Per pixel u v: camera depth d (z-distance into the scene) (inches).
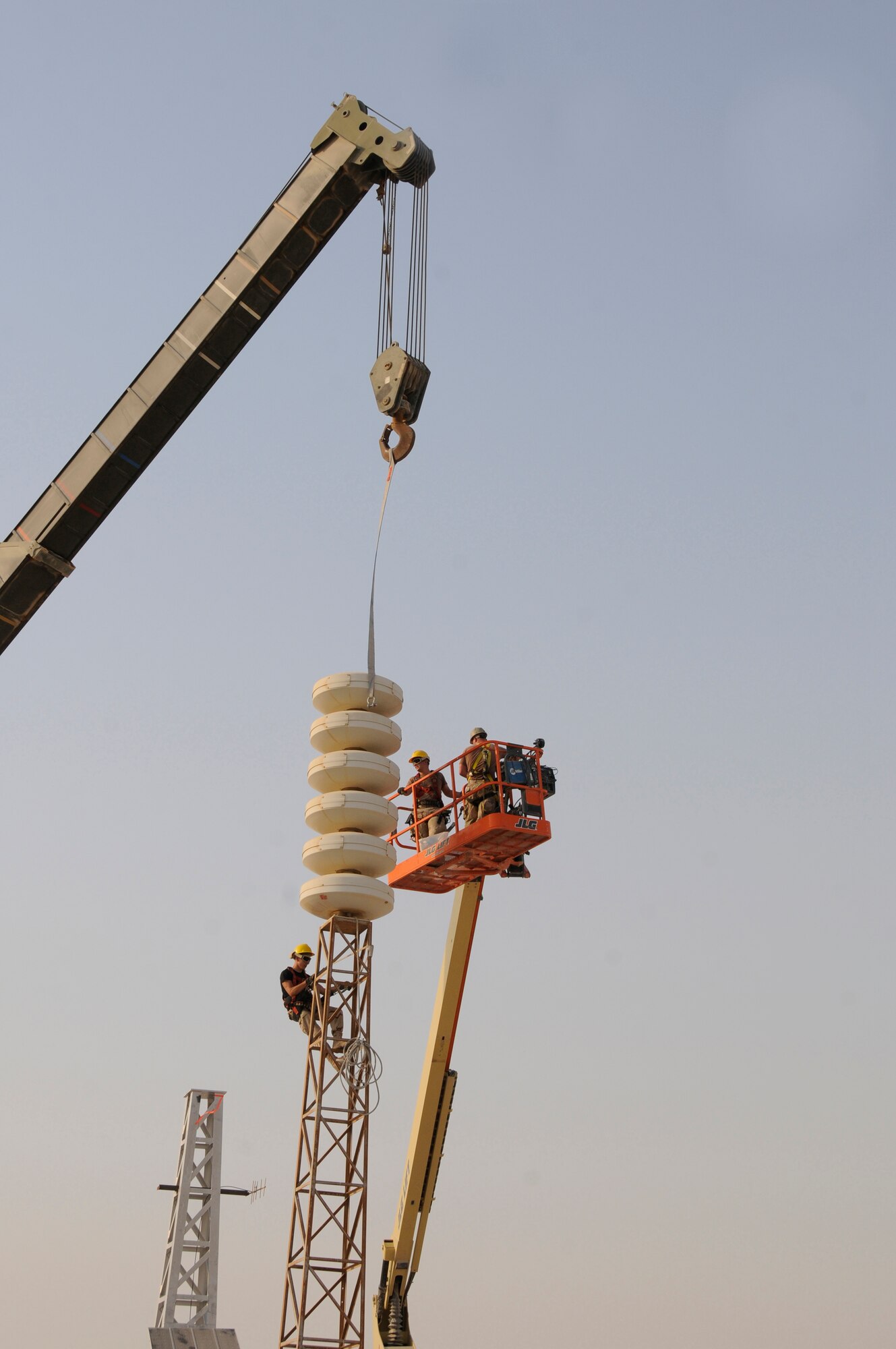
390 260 1178.6
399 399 1144.8
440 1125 1286.9
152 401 1143.6
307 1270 1222.9
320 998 1309.1
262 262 1146.0
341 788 1305.4
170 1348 1352.1
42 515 1160.8
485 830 1203.2
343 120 1151.6
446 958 1302.9
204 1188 1460.4
